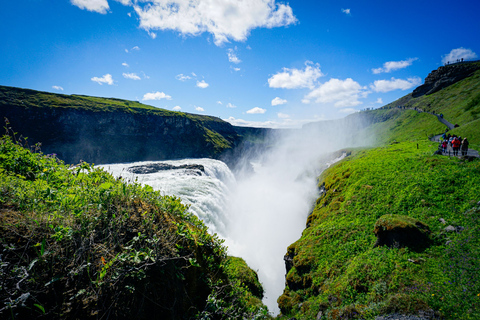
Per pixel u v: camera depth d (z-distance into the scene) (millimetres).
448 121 60688
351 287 10922
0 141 5051
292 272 16125
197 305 4164
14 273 2430
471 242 9789
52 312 2430
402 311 7953
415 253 10578
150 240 3627
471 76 94812
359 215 17000
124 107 114875
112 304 2787
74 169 5188
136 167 55156
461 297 7531
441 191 14633
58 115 90688
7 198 3303
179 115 129625
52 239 2938
